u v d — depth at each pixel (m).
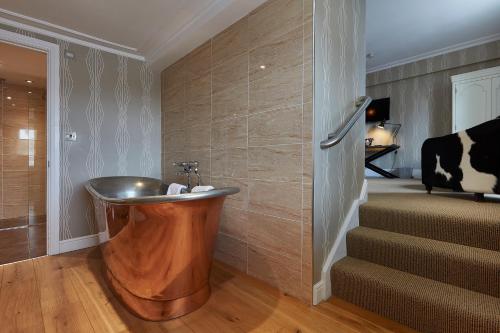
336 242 1.75
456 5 2.77
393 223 1.81
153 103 3.22
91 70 2.74
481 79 3.63
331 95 1.70
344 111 1.83
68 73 2.59
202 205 1.45
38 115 4.14
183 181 2.82
